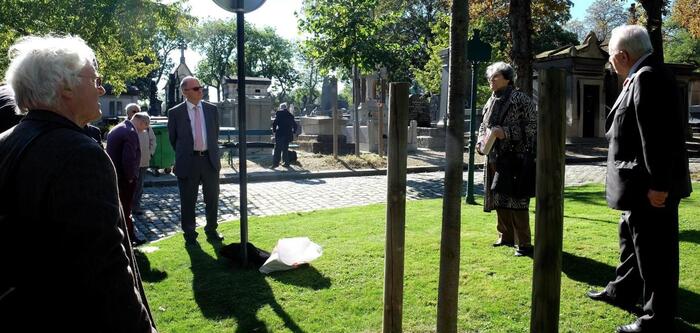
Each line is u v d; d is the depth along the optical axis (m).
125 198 5.99
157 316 3.81
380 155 16.72
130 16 17.56
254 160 16.81
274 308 3.91
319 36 15.88
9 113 2.36
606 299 3.77
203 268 4.94
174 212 8.77
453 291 2.78
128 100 48.97
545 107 2.29
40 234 1.55
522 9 14.62
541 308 2.41
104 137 20.39
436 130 20.61
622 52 3.12
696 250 4.84
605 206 7.43
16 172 1.58
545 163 2.32
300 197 10.21
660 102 2.89
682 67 23.48
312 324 3.62
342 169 14.40
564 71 2.28
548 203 2.34
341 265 4.83
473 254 4.98
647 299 3.20
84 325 1.57
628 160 3.13
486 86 27.81
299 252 4.89
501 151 4.84
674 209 3.09
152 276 4.74
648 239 3.13
